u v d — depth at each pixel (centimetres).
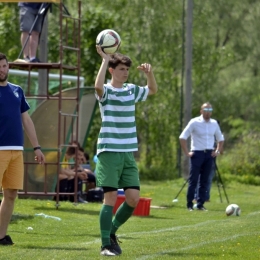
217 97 8788
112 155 1891
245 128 8944
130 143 1917
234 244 2114
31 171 3900
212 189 5616
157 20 7738
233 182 6300
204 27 8000
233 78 9744
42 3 3603
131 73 7531
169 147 7581
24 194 3588
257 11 9569
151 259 1803
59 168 3525
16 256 1869
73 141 3994
